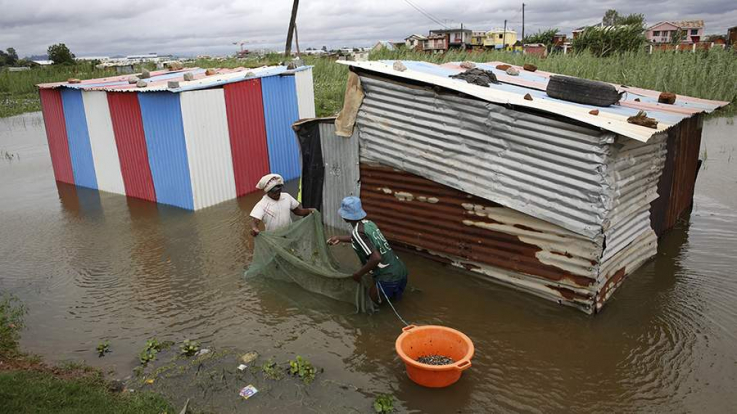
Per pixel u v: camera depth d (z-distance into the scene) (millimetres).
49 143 12516
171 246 8188
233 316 6023
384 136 7293
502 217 6324
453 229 6883
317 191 8469
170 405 4477
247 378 4852
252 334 5637
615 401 4492
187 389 4707
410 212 7332
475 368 5000
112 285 6922
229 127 10281
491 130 6094
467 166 6445
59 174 12664
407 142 7031
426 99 6641
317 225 6566
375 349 5328
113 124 10695
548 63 19688
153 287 6824
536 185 5871
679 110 7062
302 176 8547
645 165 6312
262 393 4637
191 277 7070
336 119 7805
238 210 9844
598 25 25125
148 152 10250
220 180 10289
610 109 6543
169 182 10141
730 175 10578
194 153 9711
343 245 8016
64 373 4961
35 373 4891
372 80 7176
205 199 10078
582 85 6766
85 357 5281
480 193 6375
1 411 4211
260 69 12133
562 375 4859
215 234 8617
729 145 12750
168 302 6410
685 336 5367
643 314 5805
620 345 5281
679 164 7766
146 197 10766
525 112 5711
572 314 5863
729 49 19375
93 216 9875
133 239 8562
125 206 10414
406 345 4875
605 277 5852
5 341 5562
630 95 8422
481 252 6648
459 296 6355
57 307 6375
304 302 6312
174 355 5262
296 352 5289
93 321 6016
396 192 7430
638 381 4734
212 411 4418
